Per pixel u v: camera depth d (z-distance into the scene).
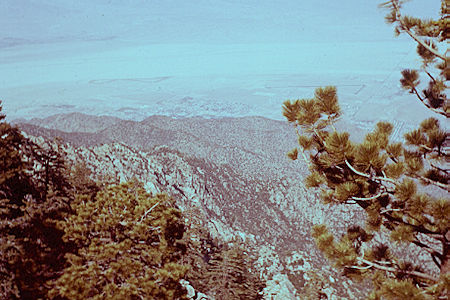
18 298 13.57
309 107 10.27
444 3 11.40
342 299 73.31
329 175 11.14
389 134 11.05
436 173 10.12
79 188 31.62
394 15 12.00
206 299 28.09
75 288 13.35
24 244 15.00
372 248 11.21
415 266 10.70
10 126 27.80
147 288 13.95
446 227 9.40
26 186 24.67
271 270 77.44
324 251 10.80
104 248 14.66
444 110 11.83
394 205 10.66
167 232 16.56
